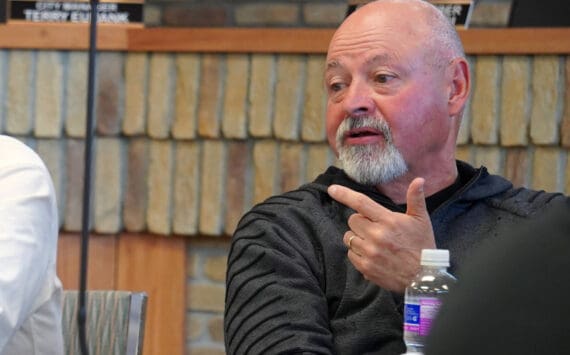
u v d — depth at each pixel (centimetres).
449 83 536
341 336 495
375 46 518
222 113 859
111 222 875
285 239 516
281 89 848
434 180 541
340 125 527
